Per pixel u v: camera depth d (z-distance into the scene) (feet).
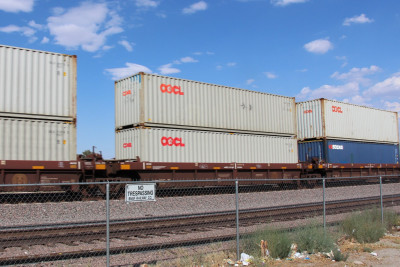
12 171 44.50
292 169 79.82
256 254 25.68
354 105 101.30
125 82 64.49
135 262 23.99
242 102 74.13
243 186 77.46
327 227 35.65
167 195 63.36
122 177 57.00
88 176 52.16
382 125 110.73
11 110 45.78
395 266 24.20
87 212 41.27
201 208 47.88
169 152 61.36
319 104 92.17
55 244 27.07
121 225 31.89
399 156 116.26
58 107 49.55
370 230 32.50
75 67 51.57
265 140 76.43
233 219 37.76
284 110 82.53
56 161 47.34
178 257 25.14
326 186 88.84
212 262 24.75
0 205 41.06
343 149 95.14
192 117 65.87
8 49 46.32
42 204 42.68
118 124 65.57
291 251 27.63
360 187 85.05
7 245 25.95
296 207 45.73
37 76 48.24
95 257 24.30
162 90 62.59
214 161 67.05
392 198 62.03
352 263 24.85
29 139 46.62
